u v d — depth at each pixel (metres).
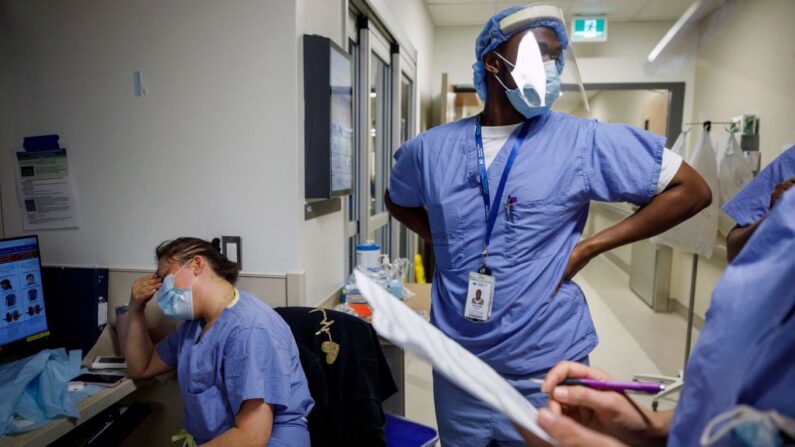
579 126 1.16
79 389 1.34
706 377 0.42
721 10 3.79
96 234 1.84
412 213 1.53
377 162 3.17
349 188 2.08
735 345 0.40
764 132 3.12
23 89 1.83
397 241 3.58
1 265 1.46
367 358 1.41
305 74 1.73
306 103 1.74
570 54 1.33
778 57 2.95
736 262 0.45
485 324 1.13
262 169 1.71
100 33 1.76
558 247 1.13
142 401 1.81
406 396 2.74
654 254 4.41
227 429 1.24
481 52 1.23
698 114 4.25
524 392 1.11
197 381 1.25
